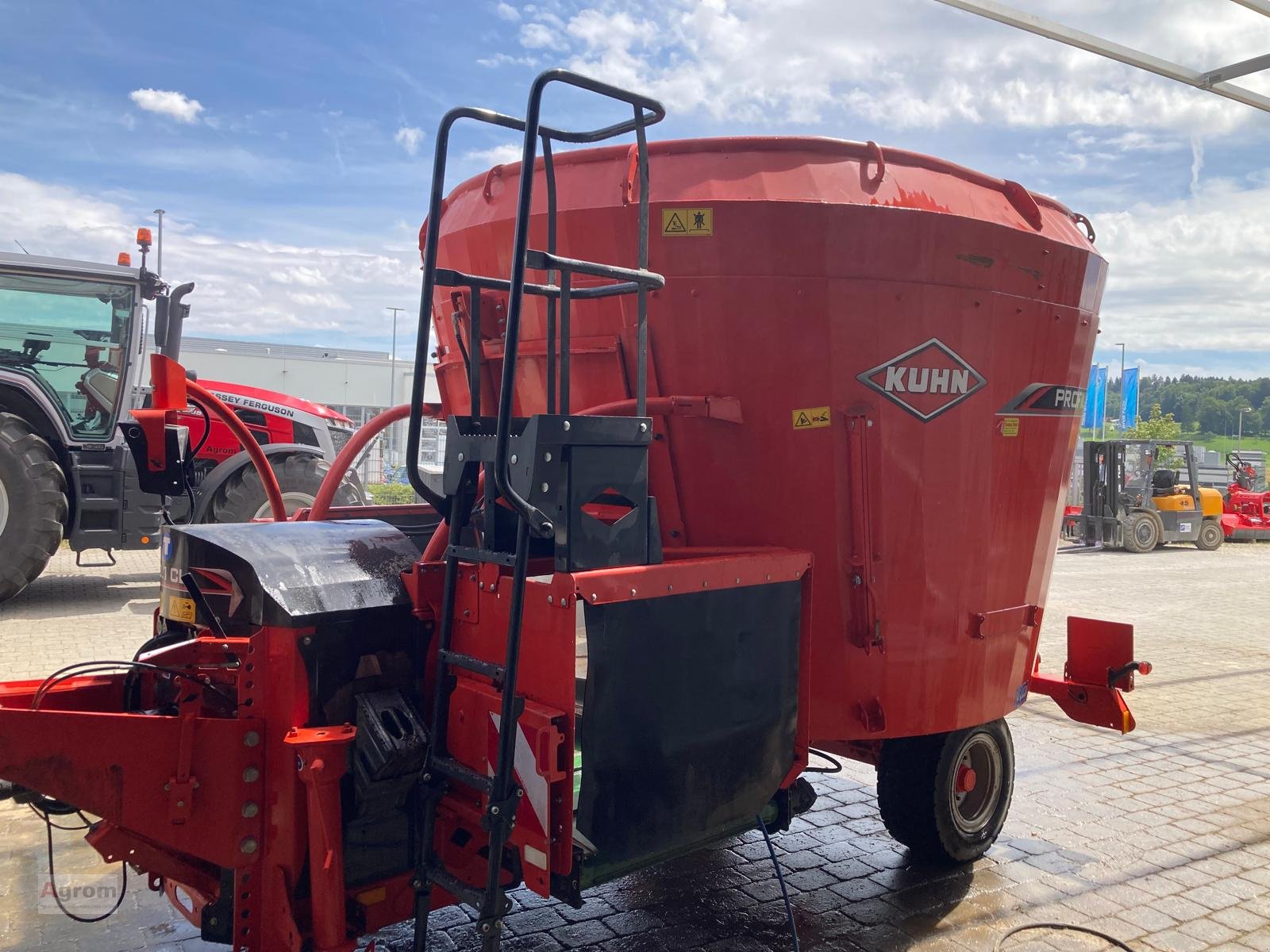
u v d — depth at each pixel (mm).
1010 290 3508
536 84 2291
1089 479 19031
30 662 6758
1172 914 3705
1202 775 5434
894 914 3652
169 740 2457
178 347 9242
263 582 2594
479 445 2559
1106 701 4340
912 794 3863
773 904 3719
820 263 3162
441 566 2795
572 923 3547
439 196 2516
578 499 2455
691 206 3135
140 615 8586
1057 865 4152
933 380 3355
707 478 3279
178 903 2984
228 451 10766
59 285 9039
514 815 2359
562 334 2623
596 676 2449
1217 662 8523
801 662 3137
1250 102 5410
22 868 3830
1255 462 25000
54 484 8500
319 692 2584
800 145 3258
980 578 3592
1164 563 16812
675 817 2691
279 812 2545
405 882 2691
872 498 3297
